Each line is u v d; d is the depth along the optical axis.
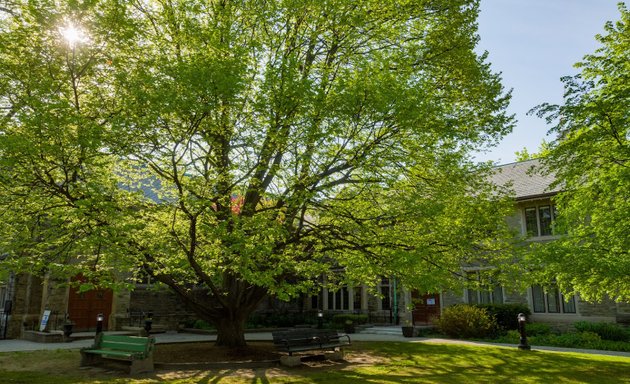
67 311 20.97
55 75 9.98
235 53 9.68
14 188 9.91
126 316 22.09
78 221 9.80
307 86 9.43
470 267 20.50
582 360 13.45
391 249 11.19
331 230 11.75
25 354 14.11
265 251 9.48
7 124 9.70
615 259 11.49
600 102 11.22
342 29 12.59
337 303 28.89
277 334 12.56
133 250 9.77
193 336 20.61
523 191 21.81
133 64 10.86
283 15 12.22
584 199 12.84
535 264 12.84
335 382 9.99
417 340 19.39
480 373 11.39
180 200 9.39
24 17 9.49
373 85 9.86
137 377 10.38
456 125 12.14
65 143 8.80
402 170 11.71
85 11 9.30
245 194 12.18
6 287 21.02
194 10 11.46
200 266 11.55
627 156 11.72
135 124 9.13
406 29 14.37
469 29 14.62
